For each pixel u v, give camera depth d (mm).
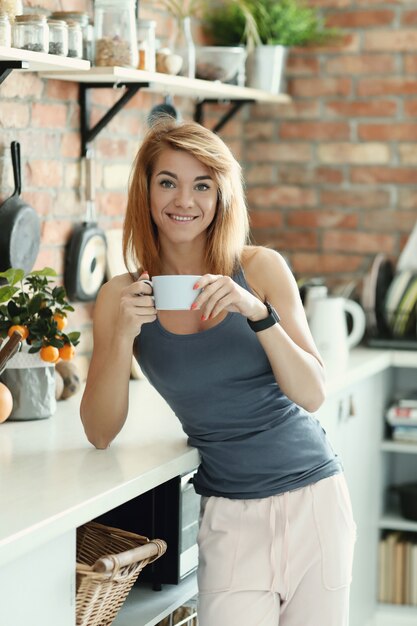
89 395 2355
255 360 2240
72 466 2236
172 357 2244
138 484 2156
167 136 2252
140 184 2316
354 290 4316
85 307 3262
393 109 4242
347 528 2318
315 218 4375
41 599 1921
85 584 2051
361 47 4246
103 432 2361
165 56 3225
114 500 2068
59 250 3113
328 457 2338
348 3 4242
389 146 4262
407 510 4129
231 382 2248
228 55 3576
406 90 4219
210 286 2102
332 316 3686
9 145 2844
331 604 2273
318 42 4234
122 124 3469
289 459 2277
